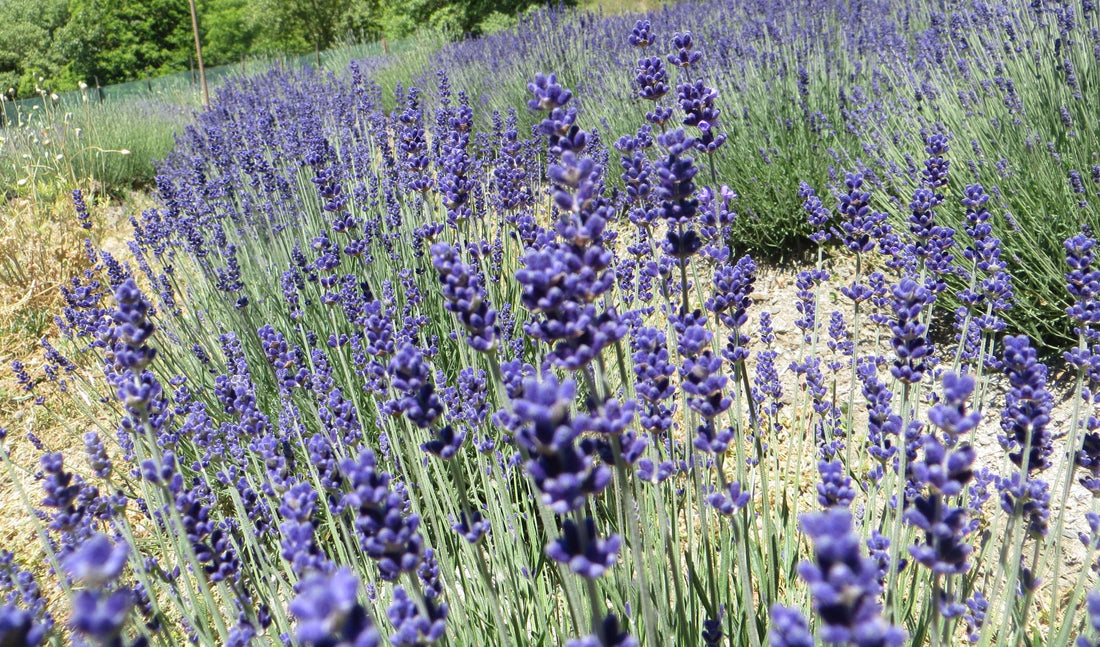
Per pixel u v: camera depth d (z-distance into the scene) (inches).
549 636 85.2
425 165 124.6
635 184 81.9
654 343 62.2
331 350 146.7
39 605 72.7
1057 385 135.4
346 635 28.5
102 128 405.7
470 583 88.5
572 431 37.3
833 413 109.0
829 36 248.5
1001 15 201.8
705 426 61.7
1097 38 164.7
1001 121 171.0
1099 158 148.1
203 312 176.1
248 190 230.7
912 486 74.2
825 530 27.0
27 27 1330.0
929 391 126.1
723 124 210.8
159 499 75.7
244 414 89.2
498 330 55.1
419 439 98.0
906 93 201.8
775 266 194.7
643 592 47.7
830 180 189.3
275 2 1344.7
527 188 150.0
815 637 74.9
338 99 308.7
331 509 71.3
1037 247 141.1
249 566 84.3
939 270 93.5
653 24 360.5
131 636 74.7
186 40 1513.3
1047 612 93.6
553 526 64.5
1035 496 61.0
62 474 61.9
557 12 409.7
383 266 161.9
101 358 165.8
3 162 345.1
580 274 49.9
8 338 208.4
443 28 785.6
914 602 79.7
